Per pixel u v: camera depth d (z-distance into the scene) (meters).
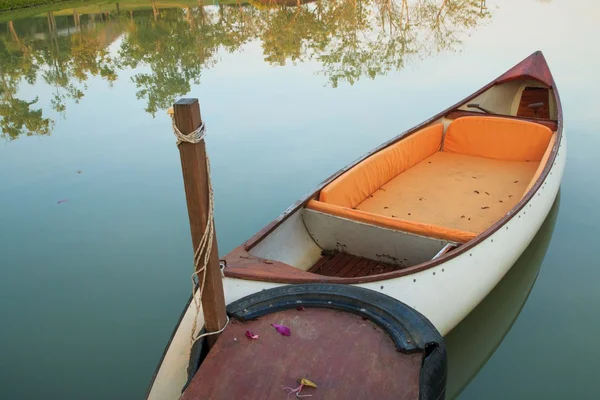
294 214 3.74
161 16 20.02
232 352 2.39
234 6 21.14
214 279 2.40
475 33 12.82
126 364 3.55
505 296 4.25
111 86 10.84
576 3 15.89
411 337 2.36
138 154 7.18
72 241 5.06
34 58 14.07
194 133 2.11
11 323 3.94
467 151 5.51
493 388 3.32
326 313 2.59
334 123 7.63
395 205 4.55
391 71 10.15
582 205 5.18
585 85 8.16
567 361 3.46
